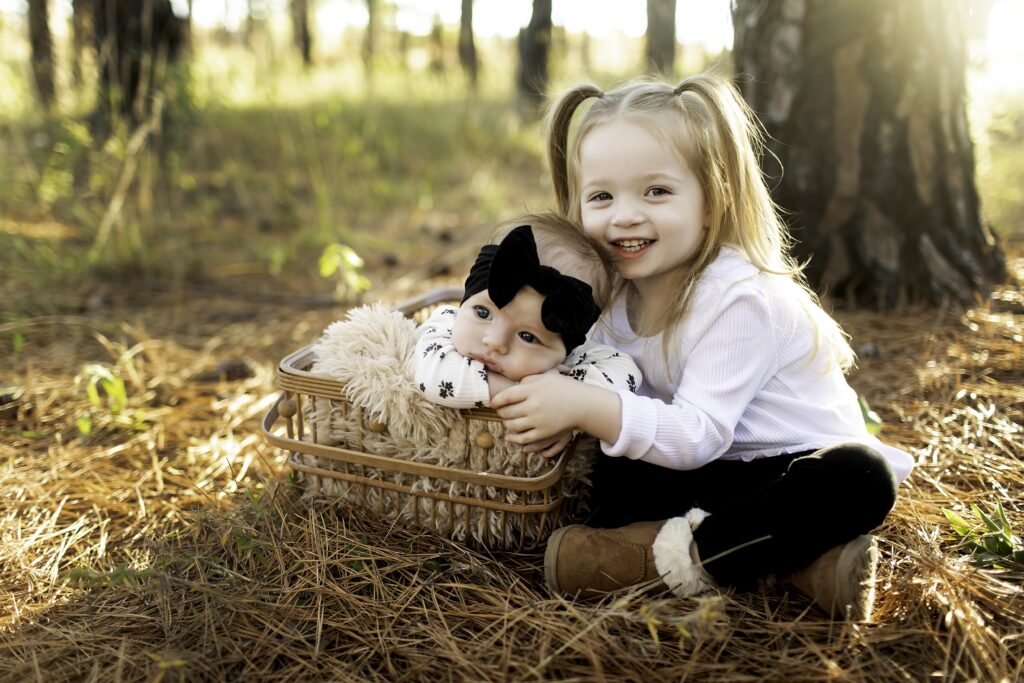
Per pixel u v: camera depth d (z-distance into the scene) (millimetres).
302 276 4215
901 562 1572
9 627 1506
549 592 1546
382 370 1630
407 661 1398
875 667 1328
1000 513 1640
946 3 2939
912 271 3088
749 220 1671
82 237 4293
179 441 2334
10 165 4559
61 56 6336
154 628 1481
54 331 3195
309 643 1437
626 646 1378
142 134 4113
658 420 1490
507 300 1451
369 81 8266
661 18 8445
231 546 1700
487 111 8242
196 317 3512
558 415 1476
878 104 3002
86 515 1938
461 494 1649
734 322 1564
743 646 1386
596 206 1635
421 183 6355
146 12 4879
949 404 2287
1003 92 4598
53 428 2395
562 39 10953
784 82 3076
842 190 3084
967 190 3141
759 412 1624
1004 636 1376
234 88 5574
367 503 1763
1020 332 2729
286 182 5715
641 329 1757
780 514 1411
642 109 1587
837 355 1734
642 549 1479
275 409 1821
